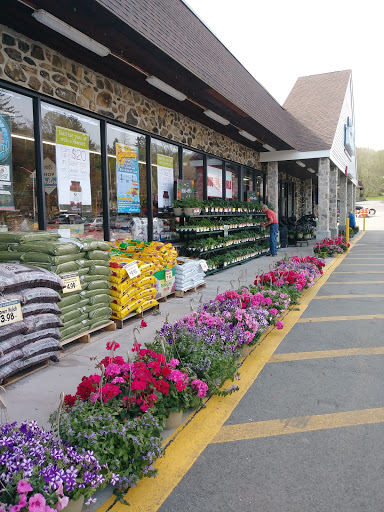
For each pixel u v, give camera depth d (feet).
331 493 7.81
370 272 34.81
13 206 17.74
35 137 18.66
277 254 46.32
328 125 54.65
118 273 17.58
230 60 33.96
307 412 10.97
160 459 8.98
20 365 12.22
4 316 11.42
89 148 22.24
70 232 20.93
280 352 15.56
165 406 9.87
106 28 17.30
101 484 7.30
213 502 7.65
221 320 14.21
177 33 23.91
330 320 19.97
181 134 31.63
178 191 30.55
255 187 50.85
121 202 25.14
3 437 6.97
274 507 7.48
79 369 13.46
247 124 35.88
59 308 14.46
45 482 6.41
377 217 150.30
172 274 23.50
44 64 18.76
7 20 16.35
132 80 23.88
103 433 7.80
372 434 9.87
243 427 10.27
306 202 82.38
